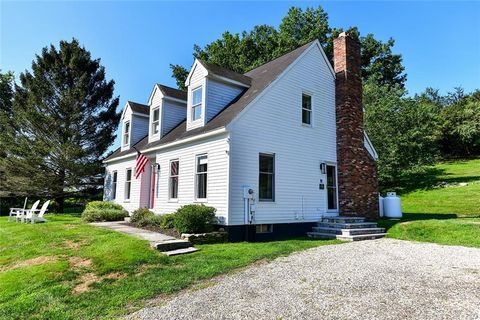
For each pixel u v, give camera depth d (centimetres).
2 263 788
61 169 2322
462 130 3578
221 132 1098
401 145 2364
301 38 3412
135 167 1764
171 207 1363
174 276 630
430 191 2383
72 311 482
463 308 441
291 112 1285
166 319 434
